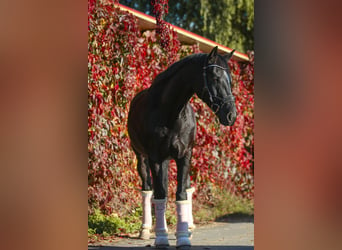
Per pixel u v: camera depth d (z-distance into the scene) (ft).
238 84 57.82
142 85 44.16
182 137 27.94
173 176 47.32
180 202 28.07
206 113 51.01
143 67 43.70
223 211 52.34
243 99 58.80
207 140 50.78
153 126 27.99
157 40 45.60
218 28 104.12
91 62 36.52
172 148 27.86
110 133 39.47
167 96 27.43
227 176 57.06
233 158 57.98
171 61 44.93
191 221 36.76
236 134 57.21
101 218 38.93
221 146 55.62
